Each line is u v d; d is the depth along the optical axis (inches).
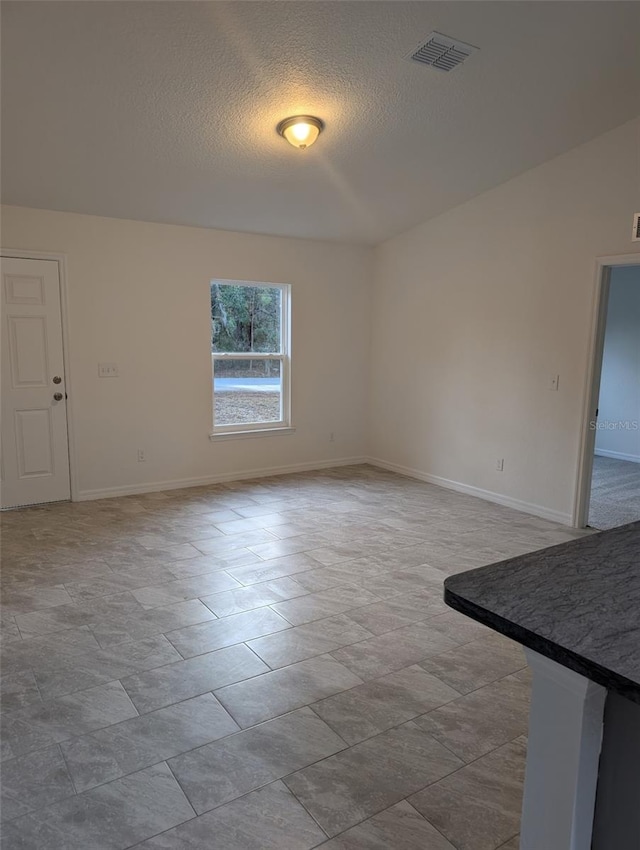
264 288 216.1
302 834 62.0
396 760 73.2
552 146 153.8
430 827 63.2
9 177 148.1
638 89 127.2
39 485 178.4
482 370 190.4
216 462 210.4
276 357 220.8
